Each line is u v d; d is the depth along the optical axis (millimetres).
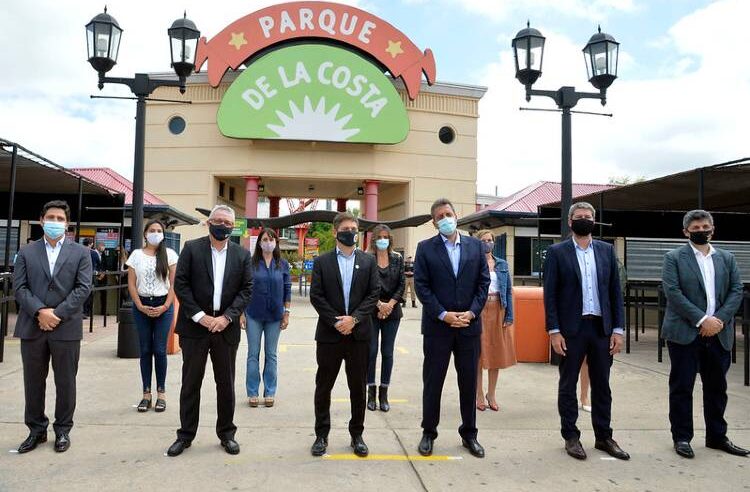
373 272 4500
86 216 14641
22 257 4246
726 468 4098
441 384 4410
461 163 22875
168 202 21688
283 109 20875
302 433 4777
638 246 13273
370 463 4094
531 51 8188
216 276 4383
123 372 7031
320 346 4355
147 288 5414
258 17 21391
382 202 26250
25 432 4605
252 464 4016
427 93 22609
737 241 12727
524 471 3992
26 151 8352
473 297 4465
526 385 6809
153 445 4375
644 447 4551
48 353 4324
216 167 21703
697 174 9398
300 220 17594
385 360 5730
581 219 4484
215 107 21766
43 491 3475
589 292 4477
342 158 21953
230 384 4332
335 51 20969
